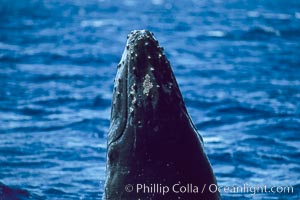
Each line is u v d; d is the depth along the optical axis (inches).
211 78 3779.5
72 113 2886.3
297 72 4015.8
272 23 6806.1
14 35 5753.0
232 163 2183.8
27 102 3068.4
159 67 1101.1
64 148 2329.0
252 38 5708.7
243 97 3223.4
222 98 3171.8
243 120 2785.4
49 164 2146.9
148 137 1075.9
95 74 3892.7
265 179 1998.0
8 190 1840.6
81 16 7618.1
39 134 2534.5
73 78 3737.7
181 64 4288.9
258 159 2219.5
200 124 2738.7
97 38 5728.3
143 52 1106.1
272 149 2343.8
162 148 1074.1
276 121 2728.8
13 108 2940.5
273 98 3218.5
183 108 1097.4
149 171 1071.6
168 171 1071.0
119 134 1095.0
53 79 3686.0
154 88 1088.2
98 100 3137.3
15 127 2630.4
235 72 3976.4
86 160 2202.3
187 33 6082.7
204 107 3014.3
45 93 3277.6
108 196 1086.4
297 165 2161.7
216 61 4441.4
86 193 1867.6
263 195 1803.6
